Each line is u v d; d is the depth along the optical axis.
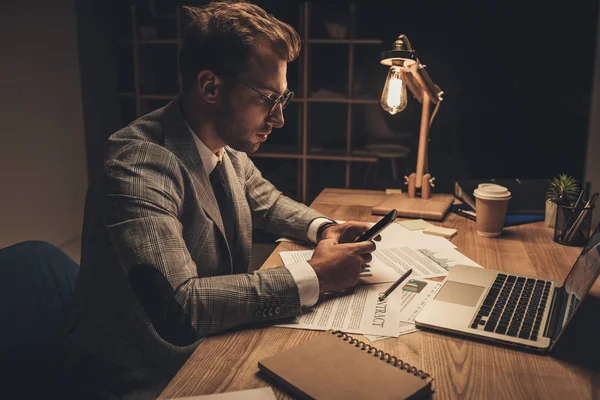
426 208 1.80
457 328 0.98
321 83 4.50
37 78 3.60
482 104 4.18
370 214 1.82
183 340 0.99
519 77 4.08
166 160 1.16
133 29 4.29
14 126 3.36
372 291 1.18
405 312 1.07
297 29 4.43
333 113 4.55
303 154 4.38
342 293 1.17
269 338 0.98
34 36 3.55
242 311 1.02
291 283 1.06
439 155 4.30
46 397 1.11
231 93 1.18
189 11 1.22
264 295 1.04
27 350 1.12
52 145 3.80
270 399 0.78
